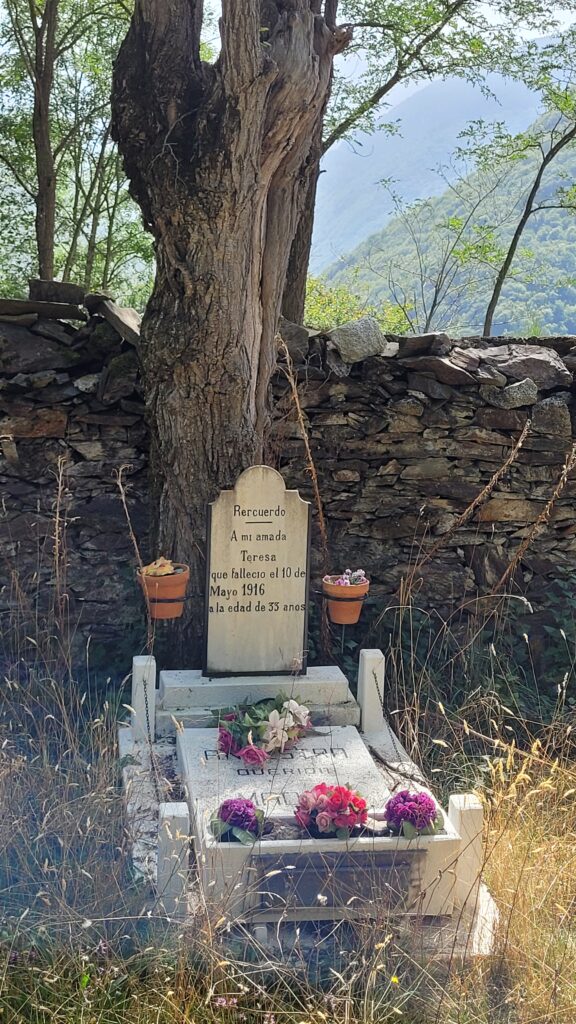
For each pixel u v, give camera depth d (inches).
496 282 492.4
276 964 138.6
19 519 243.3
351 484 254.8
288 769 185.0
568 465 233.0
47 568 245.8
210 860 151.4
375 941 144.0
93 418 242.8
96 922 142.5
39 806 166.6
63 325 241.6
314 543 254.8
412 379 249.8
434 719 224.2
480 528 258.8
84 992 131.6
